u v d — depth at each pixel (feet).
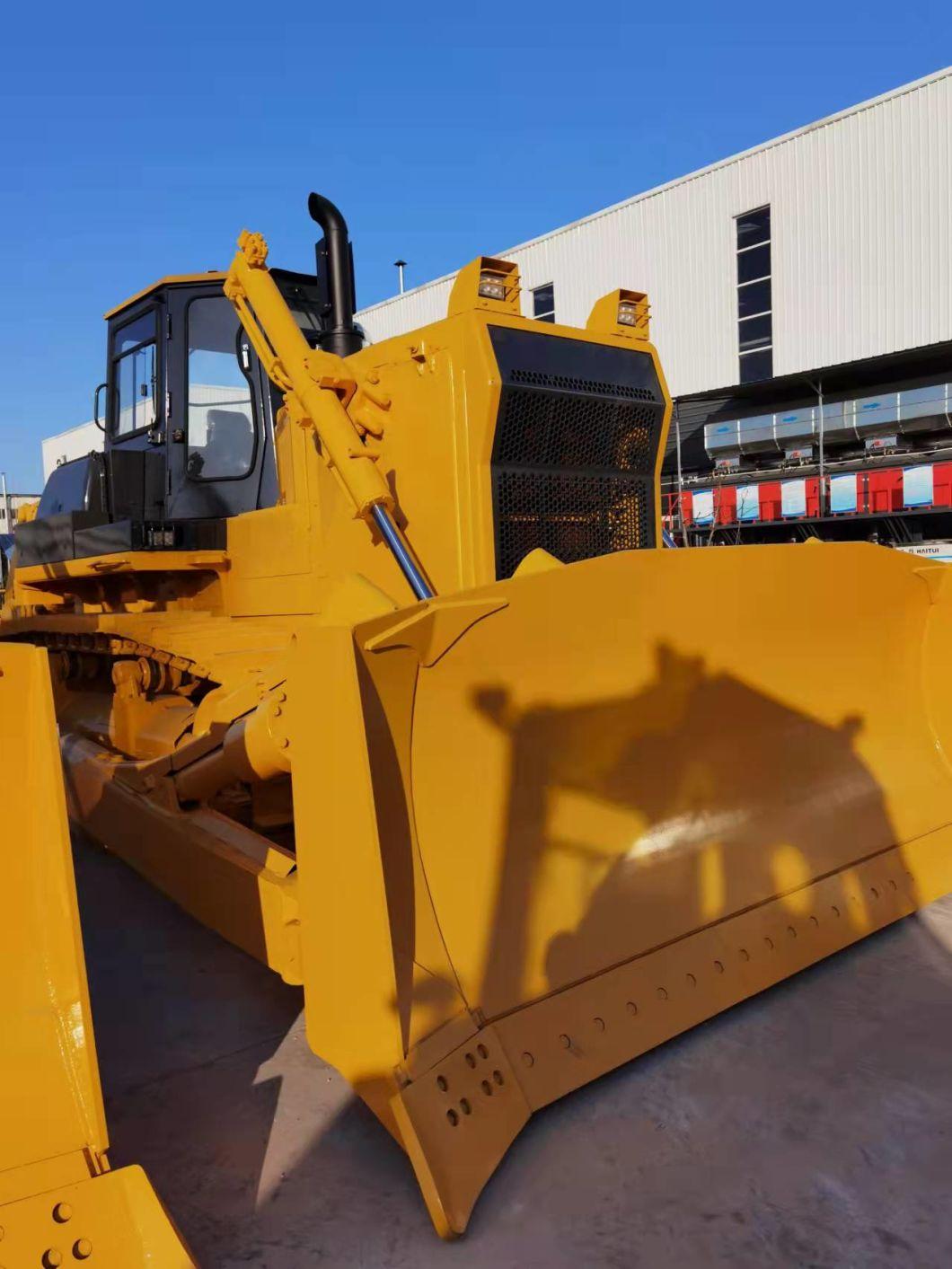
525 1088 6.75
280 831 11.68
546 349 10.11
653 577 7.93
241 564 12.97
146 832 10.68
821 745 10.03
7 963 5.63
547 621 7.35
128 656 13.53
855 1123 6.97
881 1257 5.71
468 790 7.18
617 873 8.03
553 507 10.28
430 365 9.98
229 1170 6.68
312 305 13.48
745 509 50.14
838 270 50.90
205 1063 8.15
